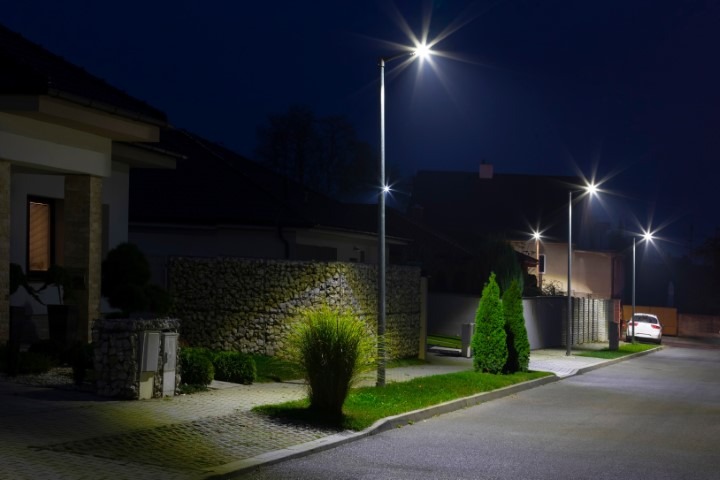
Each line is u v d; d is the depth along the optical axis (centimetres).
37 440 986
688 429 1544
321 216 3206
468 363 2716
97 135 1752
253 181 3136
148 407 1273
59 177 1905
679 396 2220
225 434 1148
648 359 4147
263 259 2150
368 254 3656
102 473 869
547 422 1567
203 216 2844
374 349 1411
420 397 1700
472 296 3816
